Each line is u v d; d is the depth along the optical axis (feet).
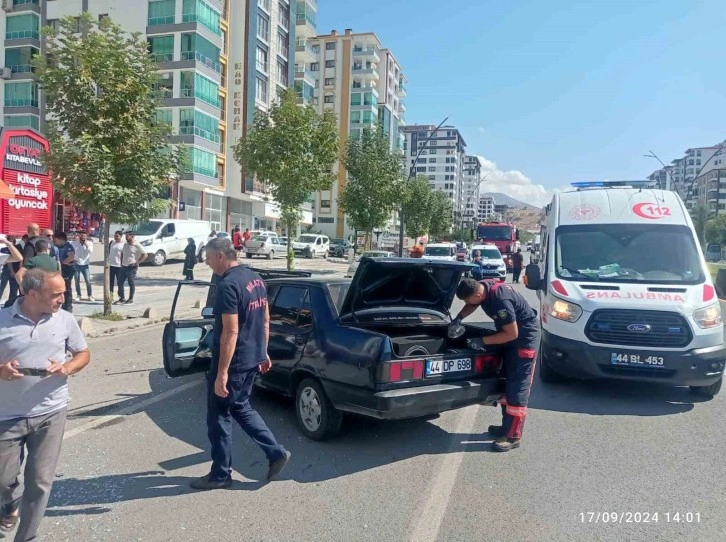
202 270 84.94
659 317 21.83
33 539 10.66
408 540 11.71
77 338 11.19
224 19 164.96
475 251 98.37
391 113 317.01
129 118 36.42
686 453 16.99
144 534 11.75
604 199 28.35
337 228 269.44
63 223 115.03
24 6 159.94
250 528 12.07
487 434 18.58
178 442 17.11
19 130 61.36
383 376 15.57
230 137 169.58
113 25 37.19
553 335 23.40
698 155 526.57
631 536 12.07
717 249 216.74
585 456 16.66
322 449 16.88
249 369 13.91
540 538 11.93
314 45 283.38
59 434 10.83
